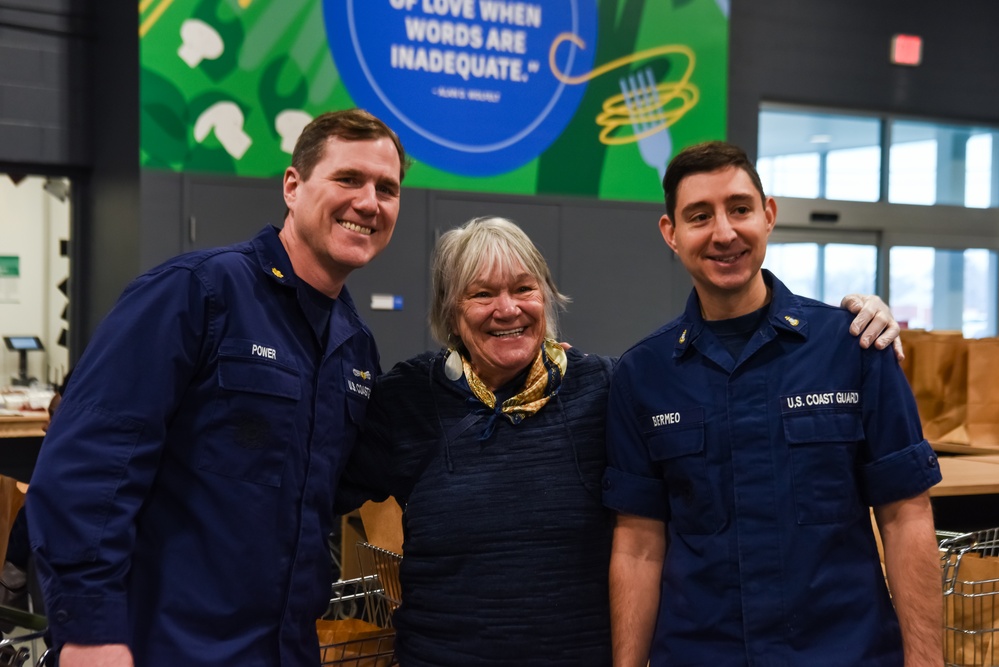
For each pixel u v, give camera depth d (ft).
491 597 6.04
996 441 13.05
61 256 20.03
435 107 18.88
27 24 18.12
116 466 5.30
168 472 5.65
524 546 6.10
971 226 25.64
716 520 5.88
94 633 5.15
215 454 5.65
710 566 5.86
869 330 5.87
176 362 5.54
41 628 6.62
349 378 6.34
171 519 5.62
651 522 6.28
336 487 6.26
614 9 20.29
